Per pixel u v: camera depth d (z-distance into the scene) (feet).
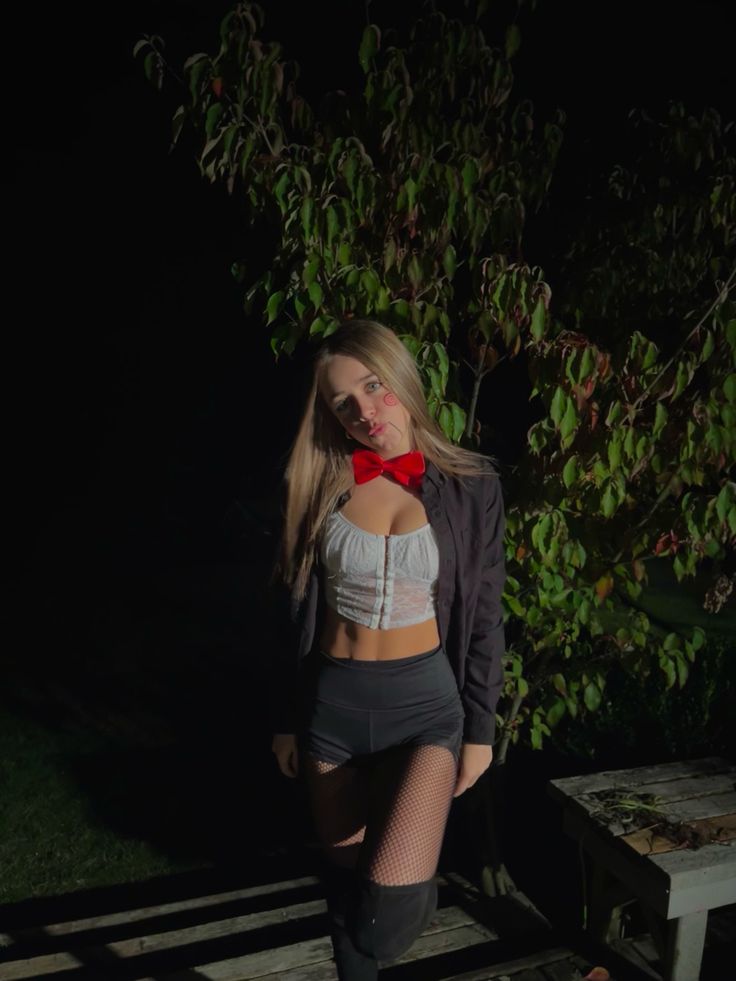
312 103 23.25
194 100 9.30
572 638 10.75
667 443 9.68
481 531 7.39
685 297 11.16
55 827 13.57
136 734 16.42
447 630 7.50
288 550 7.48
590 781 9.68
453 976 9.12
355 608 7.18
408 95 9.36
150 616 22.00
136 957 9.73
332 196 9.02
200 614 22.16
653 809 9.05
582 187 12.35
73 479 28.07
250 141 9.12
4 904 11.90
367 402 7.14
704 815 8.98
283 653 7.63
